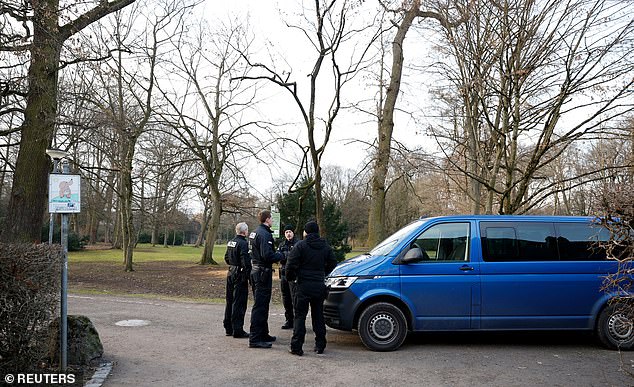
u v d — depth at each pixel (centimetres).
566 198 2080
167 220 4362
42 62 1421
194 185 3064
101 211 4253
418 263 766
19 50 1228
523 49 1198
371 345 745
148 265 2872
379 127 1633
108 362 657
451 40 1250
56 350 616
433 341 823
